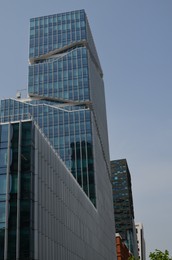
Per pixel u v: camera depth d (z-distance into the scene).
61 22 180.38
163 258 73.06
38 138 55.78
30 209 48.56
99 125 163.50
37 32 180.62
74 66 163.62
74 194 77.62
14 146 52.22
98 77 187.88
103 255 112.12
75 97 156.12
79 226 79.19
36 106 153.75
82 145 139.62
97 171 138.75
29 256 46.09
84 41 172.38
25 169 50.81
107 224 136.38
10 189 49.62
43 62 171.50
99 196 130.75
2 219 47.97
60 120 147.62
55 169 63.94
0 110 156.00
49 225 56.03
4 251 46.25
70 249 68.06
